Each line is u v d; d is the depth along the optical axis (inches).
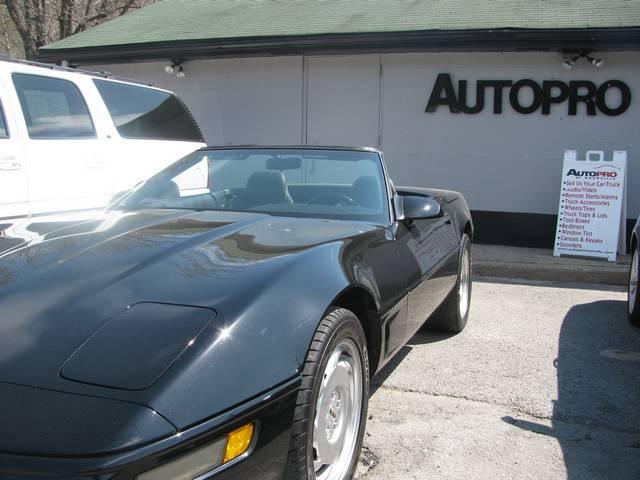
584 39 319.3
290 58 394.3
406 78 373.7
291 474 82.8
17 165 193.6
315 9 434.6
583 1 379.6
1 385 68.6
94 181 221.1
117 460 61.8
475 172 367.6
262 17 428.1
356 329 102.7
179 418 67.0
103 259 94.6
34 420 64.6
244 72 406.9
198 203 144.5
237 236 107.3
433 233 168.4
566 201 328.8
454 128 368.8
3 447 62.5
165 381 69.0
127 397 66.9
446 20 359.6
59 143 208.2
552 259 320.8
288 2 474.3
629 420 138.9
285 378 79.8
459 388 157.2
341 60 384.2
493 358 180.5
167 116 265.1
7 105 194.1
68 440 62.8
